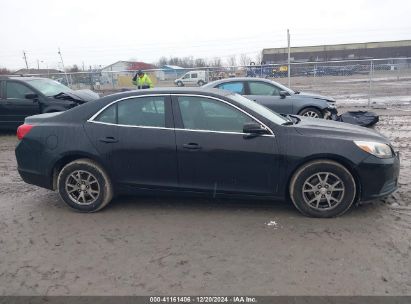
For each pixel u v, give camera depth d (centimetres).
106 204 492
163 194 480
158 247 394
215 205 498
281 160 442
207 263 360
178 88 485
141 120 473
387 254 364
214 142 451
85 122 485
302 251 375
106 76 1989
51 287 331
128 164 473
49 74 1914
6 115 1025
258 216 459
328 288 315
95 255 383
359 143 436
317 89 2117
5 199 557
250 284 325
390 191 454
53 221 471
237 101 463
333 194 443
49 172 495
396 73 1948
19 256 388
